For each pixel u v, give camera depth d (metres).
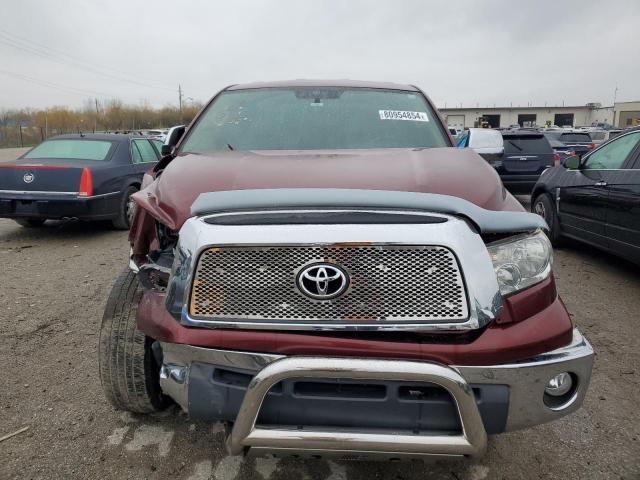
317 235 1.82
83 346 3.70
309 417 1.87
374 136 3.21
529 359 1.89
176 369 1.99
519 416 1.91
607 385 3.17
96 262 6.09
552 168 6.92
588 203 5.61
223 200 1.95
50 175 6.98
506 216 2.00
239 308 1.87
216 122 3.38
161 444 2.60
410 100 3.60
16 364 3.41
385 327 1.80
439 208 1.89
